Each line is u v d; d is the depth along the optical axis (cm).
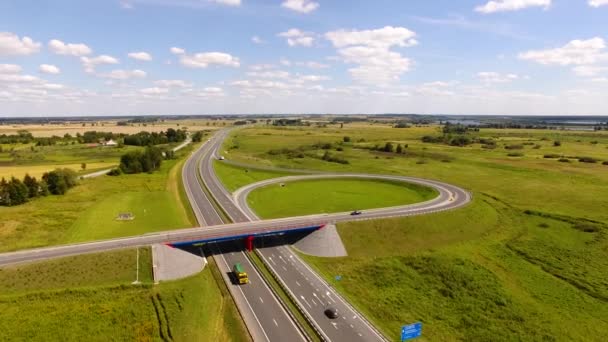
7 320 6225
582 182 18388
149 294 7212
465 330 6844
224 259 9394
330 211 12988
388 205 13888
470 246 10631
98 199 13612
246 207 13388
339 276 8731
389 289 8238
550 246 10638
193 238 9394
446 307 7588
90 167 19712
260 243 10488
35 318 6325
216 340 6350
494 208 14125
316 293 7881
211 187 16300
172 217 11800
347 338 6444
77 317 6450
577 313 7362
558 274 8994
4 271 7369
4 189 12569
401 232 11088
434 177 19238
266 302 7500
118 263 8050
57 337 5994
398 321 7056
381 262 9412
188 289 7512
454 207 13075
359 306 7494
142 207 12800
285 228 10406
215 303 7406
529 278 8794
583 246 10681
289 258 9562
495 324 7000
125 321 6512
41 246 8775
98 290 7175
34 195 13450
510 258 9900
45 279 7344
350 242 10438
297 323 6819
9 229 10056
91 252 8275
